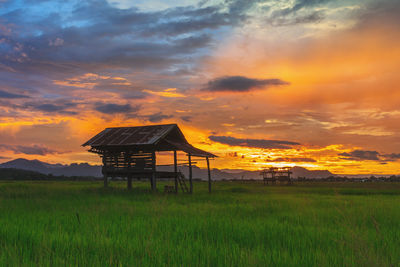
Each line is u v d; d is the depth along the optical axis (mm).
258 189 37688
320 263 5617
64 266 5488
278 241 7457
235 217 11477
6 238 7559
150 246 6438
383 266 5367
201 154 32906
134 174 31922
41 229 8609
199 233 8367
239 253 6078
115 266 5398
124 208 13789
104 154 32812
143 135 31734
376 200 19797
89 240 7223
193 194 28000
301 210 13844
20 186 31562
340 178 130625
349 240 6902
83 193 24688
